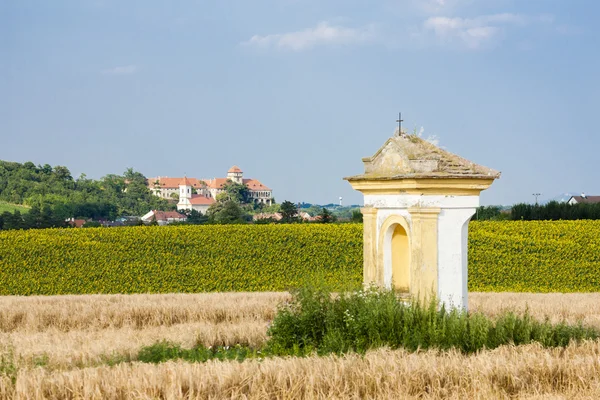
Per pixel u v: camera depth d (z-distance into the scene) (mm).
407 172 21953
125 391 19672
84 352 26953
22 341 30750
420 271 22000
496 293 55438
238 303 42094
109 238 70312
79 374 20922
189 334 31391
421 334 22344
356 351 22875
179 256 69812
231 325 34094
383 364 20359
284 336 24609
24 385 20062
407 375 19906
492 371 20406
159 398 19219
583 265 68125
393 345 22656
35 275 68250
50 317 39562
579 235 69500
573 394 19625
